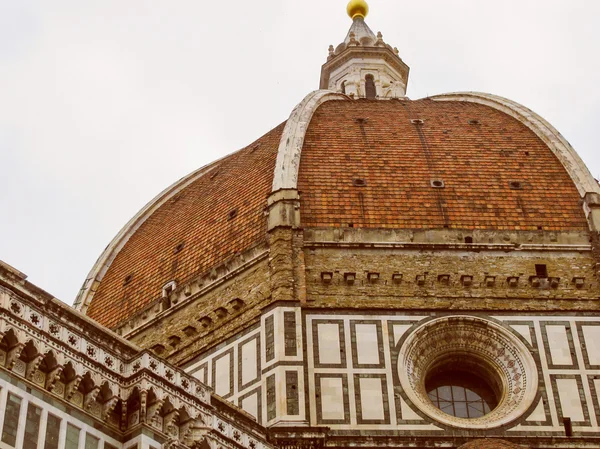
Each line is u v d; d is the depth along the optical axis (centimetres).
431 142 10306
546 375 8631
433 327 8825
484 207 9631
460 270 9194
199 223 10375
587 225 9550
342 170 9869
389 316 8844
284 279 8969
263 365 8612
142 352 5775
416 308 8919
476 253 9294
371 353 8619
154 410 5688
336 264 9144
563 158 10075
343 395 8388
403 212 9531
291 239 9206
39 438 5269
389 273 9106
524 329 8888
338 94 11494
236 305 9175
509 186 9838
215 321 9262
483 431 8281
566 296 9112
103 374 5631
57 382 5444
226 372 8869
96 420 5553
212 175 11194
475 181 9862
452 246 9281
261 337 8794
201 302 9494
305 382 8425
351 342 8669
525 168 10044
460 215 9544
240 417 6469
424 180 9825
